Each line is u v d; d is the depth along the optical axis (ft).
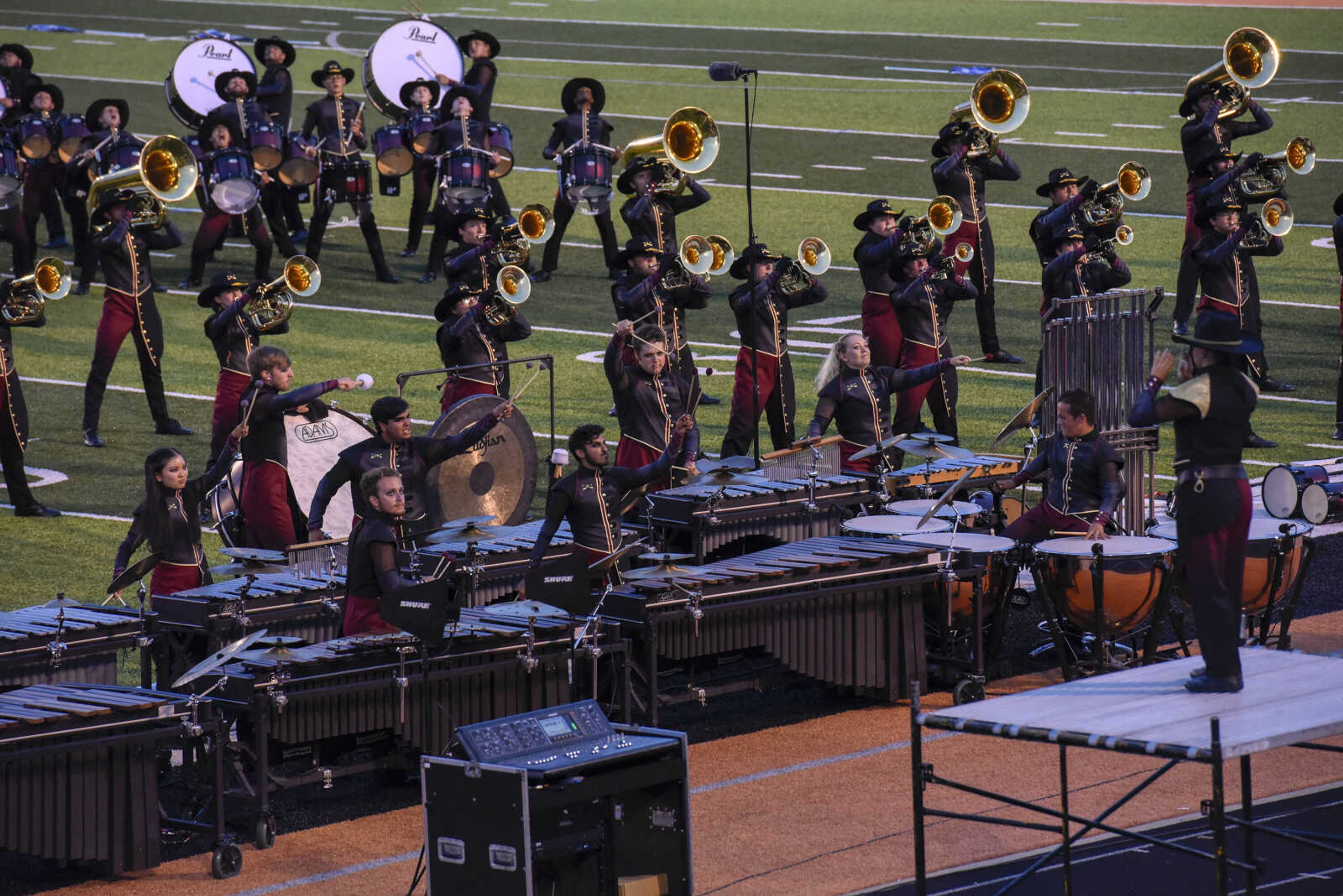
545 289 207.31
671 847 72.79
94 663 91.76
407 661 86.94
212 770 82.33
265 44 226.58
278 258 220.84
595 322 193.47
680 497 110.42
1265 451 147.74
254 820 84.69
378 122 293.23
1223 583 69.05
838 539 106.11
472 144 200.64
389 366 176.86
